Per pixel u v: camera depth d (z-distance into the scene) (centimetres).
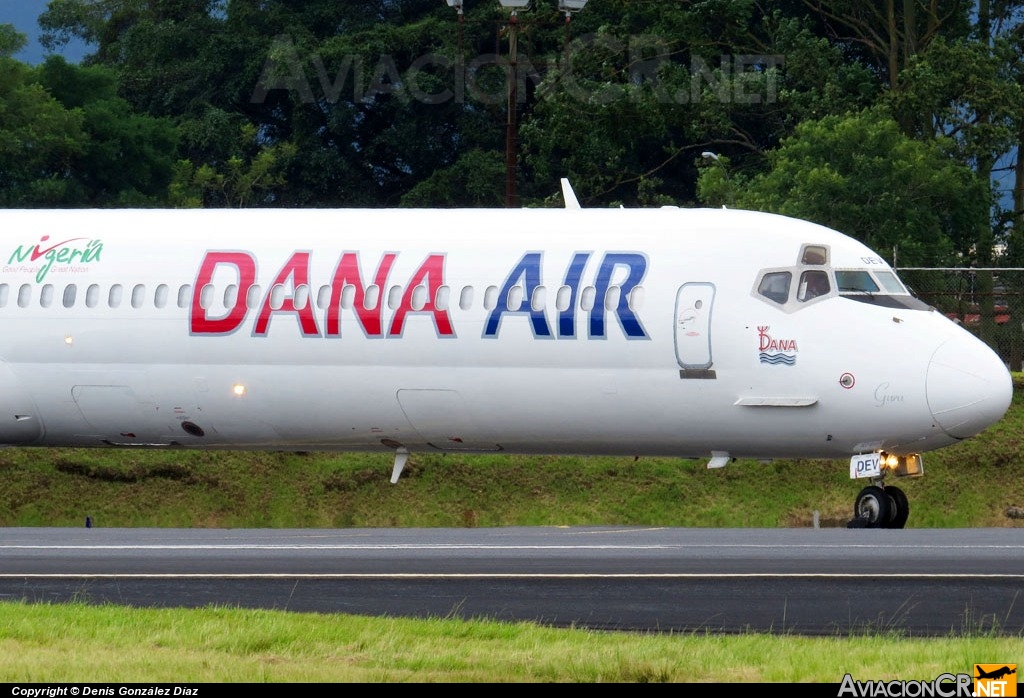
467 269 10456
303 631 5650
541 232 10512
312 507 13850
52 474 14025
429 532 9456
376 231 10806
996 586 6706
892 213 19025
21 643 5528
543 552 7900
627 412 10162
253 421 10938
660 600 6431
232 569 7300
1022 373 15838
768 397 9875
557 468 14075
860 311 9875
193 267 11000
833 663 5147
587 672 5031
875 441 9856
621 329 10075
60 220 11569
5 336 11294
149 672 5025
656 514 13738
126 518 13762
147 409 11112
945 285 17812
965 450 14400
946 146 19975
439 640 5572
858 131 19500
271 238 10962
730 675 5028
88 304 11156
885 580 6856
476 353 10338
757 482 14012
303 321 10681
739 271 10025
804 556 7700
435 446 10875
